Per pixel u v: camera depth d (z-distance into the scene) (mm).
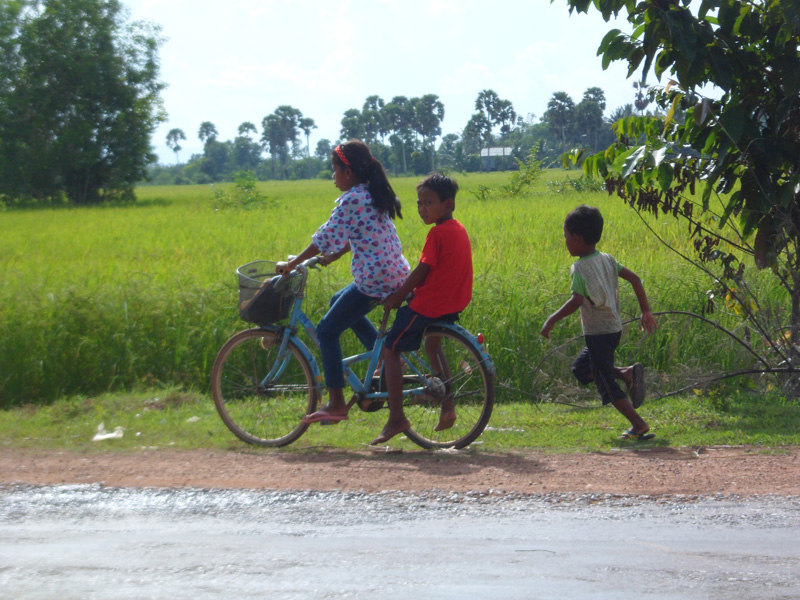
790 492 13789
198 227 71438
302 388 18453
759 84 20203
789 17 18500
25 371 24625
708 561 10797
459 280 16891
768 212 20594
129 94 161750
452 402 17750
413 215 71375
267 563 10883
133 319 26438
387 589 10008
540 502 13438
